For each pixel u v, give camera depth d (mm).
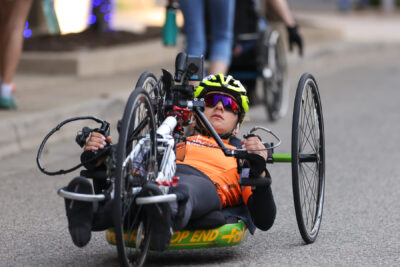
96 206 8758
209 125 9859
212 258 10164
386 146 18625
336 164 16641
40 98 21406
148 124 9062
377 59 40188
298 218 10273
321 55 37812
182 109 9938
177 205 8867
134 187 8703
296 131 9945
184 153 10133
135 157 8742
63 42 31766
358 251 10617
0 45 19156
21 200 13477
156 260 10023
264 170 9609
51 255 10391
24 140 17656
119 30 36406
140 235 8914
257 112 23391
